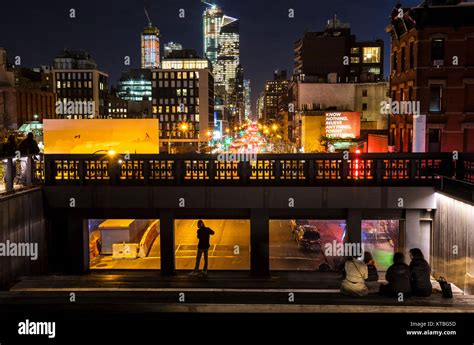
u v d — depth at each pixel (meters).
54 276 14.78
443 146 31.34
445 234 15.32
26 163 16.55
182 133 142.88
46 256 16.80
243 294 11.90
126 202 16.61
